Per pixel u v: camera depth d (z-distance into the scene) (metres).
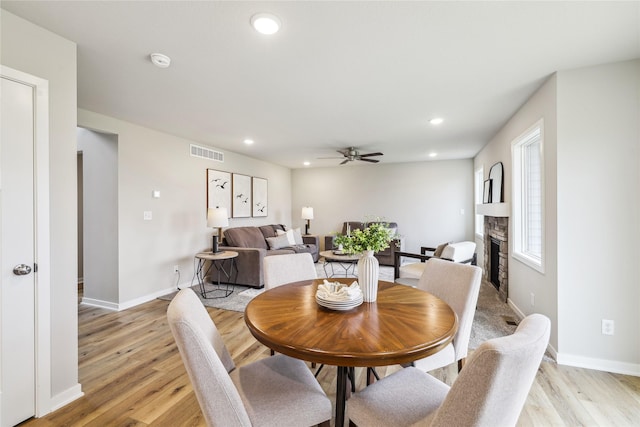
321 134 4.12
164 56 2.01
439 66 2.17
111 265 3.46
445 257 3.31
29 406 1.62
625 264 2.09
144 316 3.23
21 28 1.61
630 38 1.80
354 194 7.01
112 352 2.42
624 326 2.10
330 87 2.55
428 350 1.06
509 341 0.77
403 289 1.82
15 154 1.57
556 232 2.24
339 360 1.00
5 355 1.54
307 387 1.25
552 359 2.27
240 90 2.60
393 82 2.45
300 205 7.46
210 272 4.68
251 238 5.12
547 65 2.15
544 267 2.48
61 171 1.78
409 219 6.55
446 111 3.16
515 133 3.23
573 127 2.19
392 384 1.24
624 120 2.08
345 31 1.74
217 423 0.96
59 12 1.57
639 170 2.05
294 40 1.83
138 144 3.65
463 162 6.14
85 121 3.09
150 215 3.81
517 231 3.30
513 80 2.40
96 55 2.01
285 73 2.28
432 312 1.39
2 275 1.53
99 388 1.93
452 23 1.66
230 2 1.49
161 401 1.80
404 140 4.48
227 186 5.20
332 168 7.19
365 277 1.57
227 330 2.88
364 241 1.55
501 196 3.77
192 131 3.95
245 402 1.15
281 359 1.47
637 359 2.07
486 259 4.76
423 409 1.10
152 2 1.50
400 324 1.25
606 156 2.12
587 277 2.16
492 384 0.74
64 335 1.79
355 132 4.02
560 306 2.23
